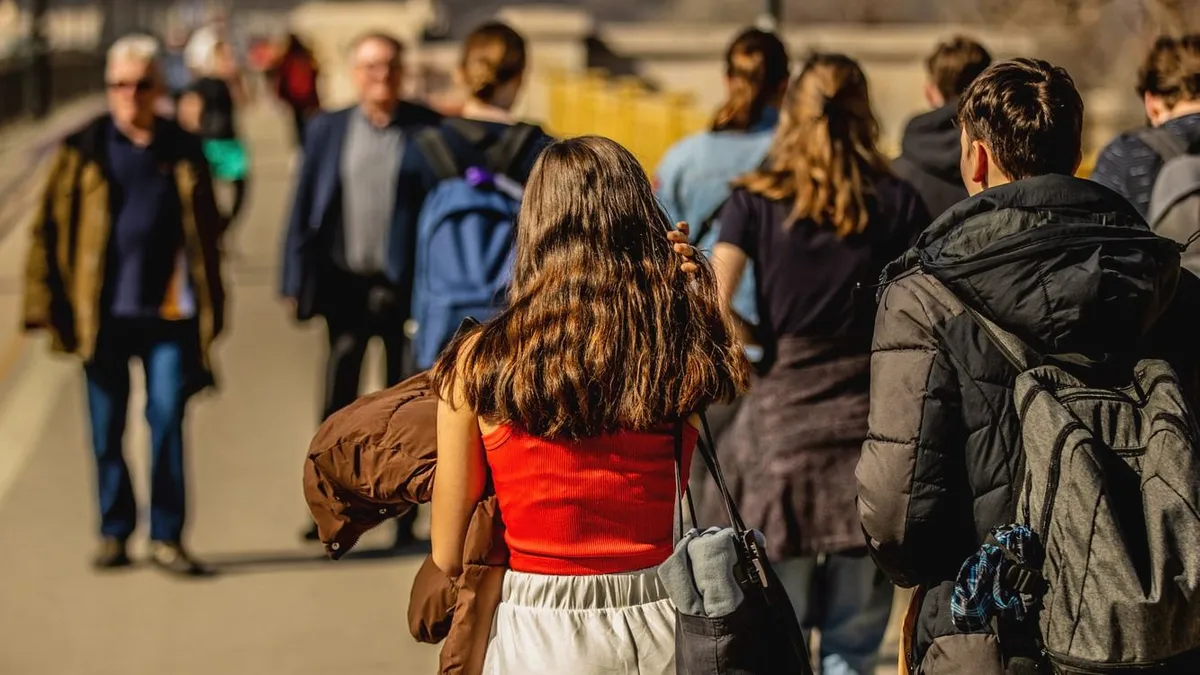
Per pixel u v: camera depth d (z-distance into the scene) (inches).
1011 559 274.1
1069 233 281.4
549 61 2017.7
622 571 288.4
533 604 288.2
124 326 647.1
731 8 3998.5
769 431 427.5
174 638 597.0
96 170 631.2
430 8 2568.9
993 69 307.1
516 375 282.2
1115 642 265.9
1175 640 265.6
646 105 1179.3
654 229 295.1
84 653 580.4
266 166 2242.9
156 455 660.7
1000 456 284.8
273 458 850.8
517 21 2015.3
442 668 297.4
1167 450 273.0
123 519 676.7
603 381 282.7
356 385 688.4
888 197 428.5
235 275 1402.6
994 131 300.8
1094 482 269.9
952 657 282.5
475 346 288.7
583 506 286.5
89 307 633.0
